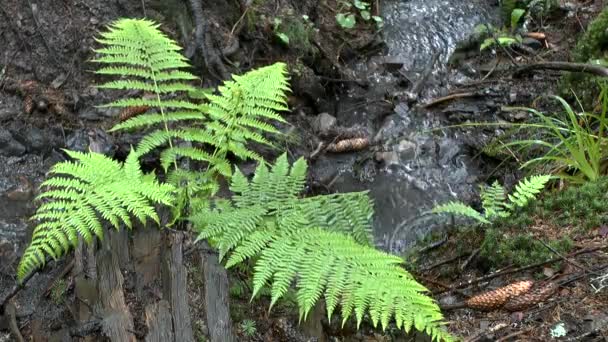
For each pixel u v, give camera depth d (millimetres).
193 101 4285
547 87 5164
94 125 4062
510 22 5852
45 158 3875
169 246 2760
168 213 2904
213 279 2689
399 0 6203
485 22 6000
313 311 2854
